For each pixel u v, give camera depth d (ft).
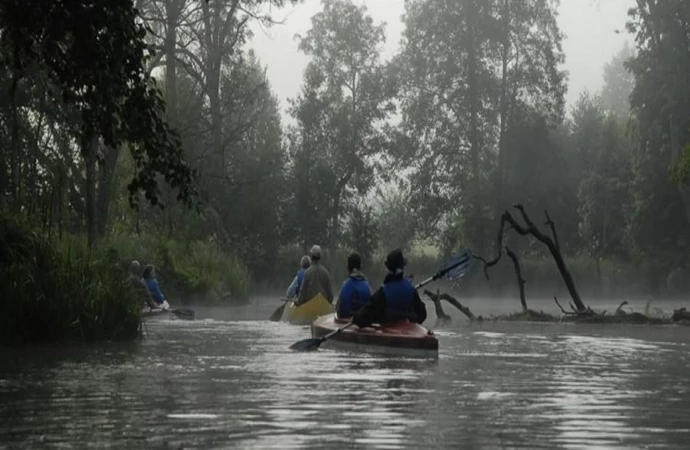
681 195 172.96
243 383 31.40
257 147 185.88
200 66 153.79
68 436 21.42
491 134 215.10
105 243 103.04
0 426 22.68
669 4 171.32
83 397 27.73
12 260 50.29
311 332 53.26
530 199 207.00
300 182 203.62
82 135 46.57
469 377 33.91
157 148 46.34
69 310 48.01
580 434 22.08
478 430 22.44
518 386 31.32
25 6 42.91
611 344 50.31
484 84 210.59
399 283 45.47
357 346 45.37
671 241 180.45
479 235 202.80
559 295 185.47
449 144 215.10
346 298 50.42
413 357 41.70
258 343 48.65
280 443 20.61
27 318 47.01
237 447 20.13
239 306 109.29
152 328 61.26
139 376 33.37
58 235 73.97
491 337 55.26
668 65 172.76
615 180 210.59
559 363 39.68
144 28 45.19
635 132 181.37
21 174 81.35
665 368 37.81
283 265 176.45
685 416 24.98
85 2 43.47
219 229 142.00
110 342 48.37
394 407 26.05
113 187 120.88
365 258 198.49
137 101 45.60
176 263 112.06
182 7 150.71
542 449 20.21
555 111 214.69
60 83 46.96
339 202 216.33
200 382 31.63
